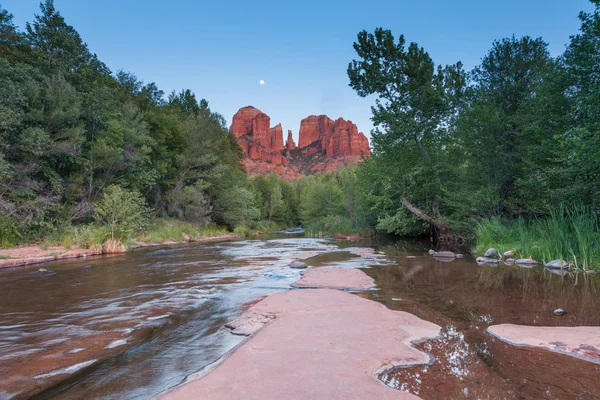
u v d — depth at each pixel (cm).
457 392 217
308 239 2419
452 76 1727
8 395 227
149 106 3039
